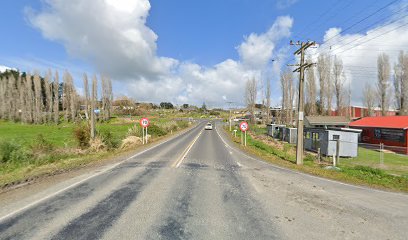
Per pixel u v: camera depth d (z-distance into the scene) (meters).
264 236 4.51
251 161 14.48
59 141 26.83
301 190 7.97
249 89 69.38
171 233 4.54
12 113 80.31
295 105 60.03
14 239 4.23
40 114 76.88
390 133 29.06
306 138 27.03
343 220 5.44
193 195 7.02
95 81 82.31
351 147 21.77
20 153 13.08
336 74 50.12
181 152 17.95
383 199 7.24
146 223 4.97
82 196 6.77
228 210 5.86
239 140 32.56
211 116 159.00
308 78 49.56
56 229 4.63
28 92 77.00
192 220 5.18
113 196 6.80
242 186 8.27
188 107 197.25
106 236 4.37
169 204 6.18
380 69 45.66
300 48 14.24
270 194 7.37
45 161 12.93
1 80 83.75
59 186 7.87
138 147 21.33
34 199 6.48
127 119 88.62
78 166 11.78
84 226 4.78
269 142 32.09
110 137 20.56
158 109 172.88
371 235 4.70
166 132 42.84
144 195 6.92
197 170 11.02
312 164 14.77
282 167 12.66
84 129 18.48
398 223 5.34
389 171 14.48
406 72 42.53
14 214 5.39
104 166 11.78
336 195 7.51
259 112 110.12
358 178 10.42
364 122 35.69
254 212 5.78
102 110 81.56
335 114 51.09
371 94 55.09
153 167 11.53
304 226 5.04
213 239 4.34
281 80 60.72
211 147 22.47
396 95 44.34
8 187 7.75
